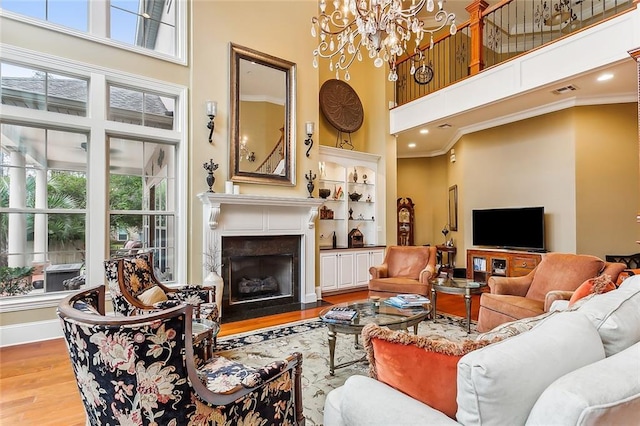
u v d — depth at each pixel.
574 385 0.81
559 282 3.27
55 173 3.68
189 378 1.22
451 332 3.70
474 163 6.50
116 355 1.14
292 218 5.12
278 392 1.60
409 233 8.43
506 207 6.01
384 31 3.12
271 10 5.07
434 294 4.13
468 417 0.92
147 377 1.15
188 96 4.38
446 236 7.90
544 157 5.50
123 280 2.66
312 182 5.29
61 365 2.92
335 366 2.81
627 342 1.17
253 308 4.84
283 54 5.16
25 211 3.53
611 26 3.57
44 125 3.60
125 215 4.07
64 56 3.65
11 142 3.48
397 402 1.07
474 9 4.93
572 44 3.87
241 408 1.42
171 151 4.38
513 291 3.55
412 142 7.54
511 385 0.87
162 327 1.15
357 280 6.08
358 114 6.63
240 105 4.69
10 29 3.40
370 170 6.73
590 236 5.06
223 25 4.62
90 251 3.78
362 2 3.12
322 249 5.72
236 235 4.57
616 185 5.00
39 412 2.21
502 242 5.89
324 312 2.87
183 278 4.26
